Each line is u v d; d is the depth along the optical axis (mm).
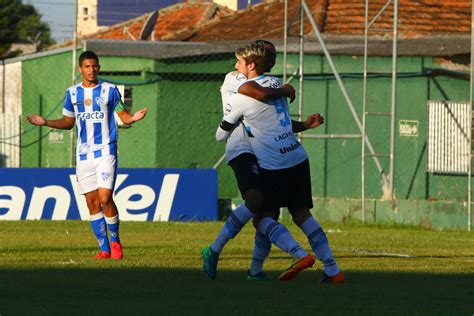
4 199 51250
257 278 22781
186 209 51906
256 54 22594
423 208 51656
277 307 17688
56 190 51406
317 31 54844
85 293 19297
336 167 62719
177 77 66812
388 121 62406
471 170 50219
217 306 17688
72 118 29172
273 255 30000
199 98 67125
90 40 65375
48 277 21969
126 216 51406
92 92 28656
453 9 71812
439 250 34219
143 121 66938
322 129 62656
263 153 22312
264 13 77500
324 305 18062
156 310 16953
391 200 52875
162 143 66812
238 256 29281
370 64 62656
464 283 22188
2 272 23016
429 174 61812
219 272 24281
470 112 49312
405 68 62469
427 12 70875
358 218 53375
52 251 30375
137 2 122750
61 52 72438
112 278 22031
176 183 51812
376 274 24141
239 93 22250
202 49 65000
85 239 36688
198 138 67188
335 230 47750
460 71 62500
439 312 17172
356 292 20250
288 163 22469
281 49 62500
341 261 28156
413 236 43938
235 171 22578
